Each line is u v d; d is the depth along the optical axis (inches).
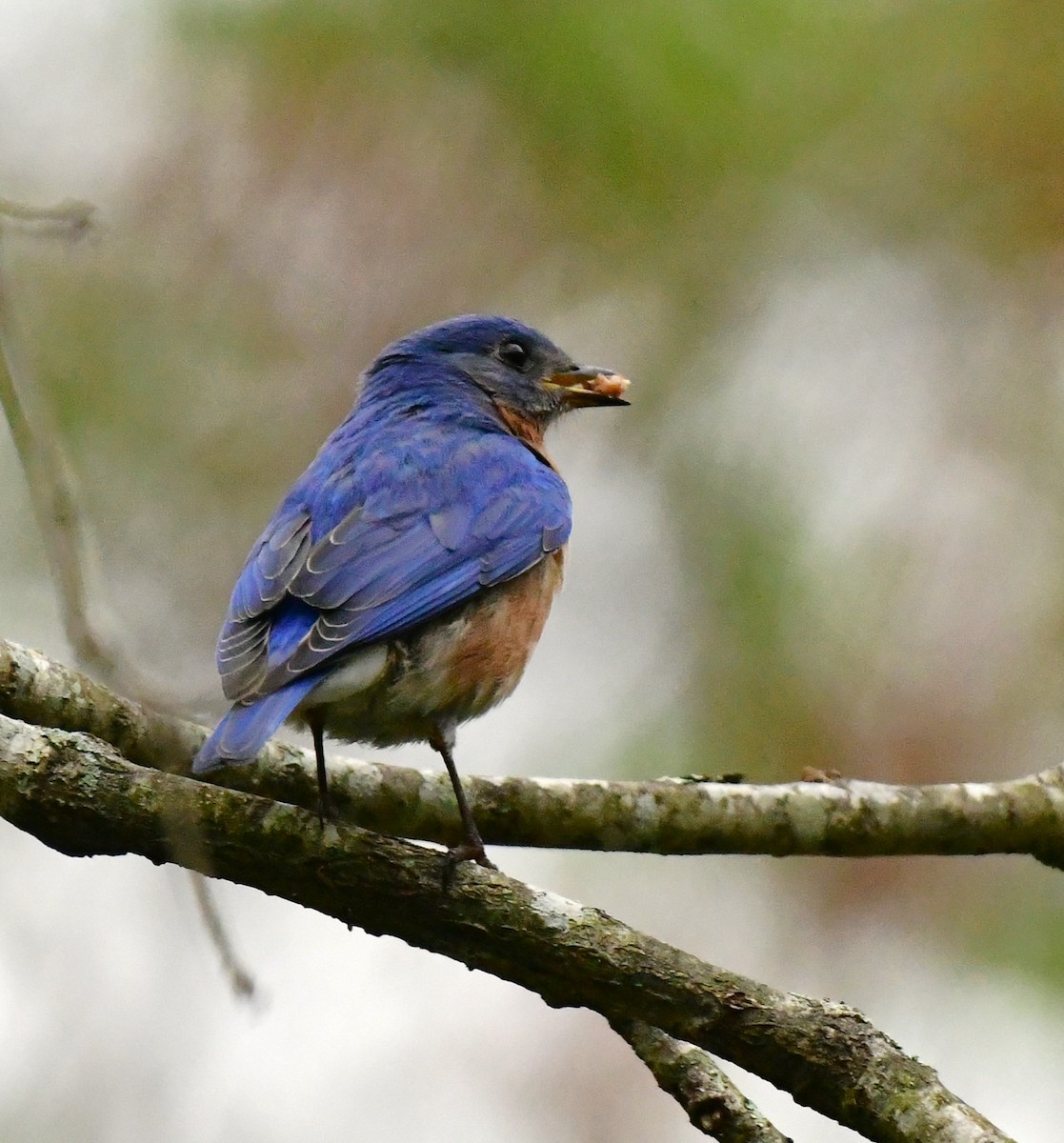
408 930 315.3
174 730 358.9
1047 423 560.4
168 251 557.3
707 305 582.2
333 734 378.6
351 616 363.6
